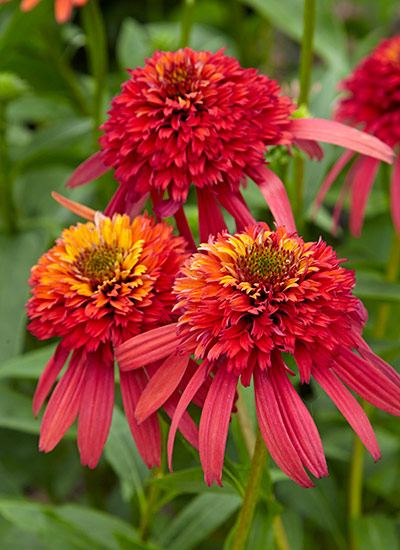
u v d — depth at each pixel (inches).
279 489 27.0
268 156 21.0
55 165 29.6
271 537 20.4
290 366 21.3
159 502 21.8
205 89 18.9
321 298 17.3
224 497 22.9
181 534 22.6
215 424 17.1
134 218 19.5
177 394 17.9
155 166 18.6
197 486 19.5
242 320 17.3
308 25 22.1
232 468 18.9
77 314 18.1
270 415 17.1
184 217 19.0
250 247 17.5
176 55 19.2
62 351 18.6
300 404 17.1
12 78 28.5
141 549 20.8
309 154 20.0
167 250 18.4
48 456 29.6
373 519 25.4
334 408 26.8
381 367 17.3
